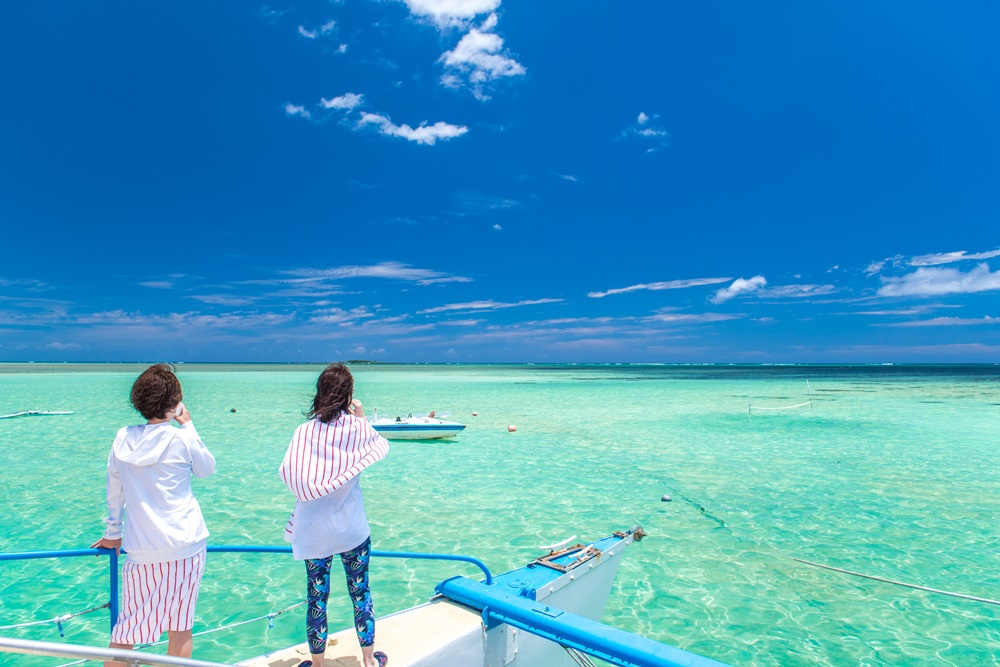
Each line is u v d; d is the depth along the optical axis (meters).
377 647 3.31
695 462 14.29
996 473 13.05
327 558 3.13
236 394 37.34
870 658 5.32
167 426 3.06
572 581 4.39
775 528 9.04
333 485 3.00
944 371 104.19
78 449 15.63
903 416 24.78
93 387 41.66
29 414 23.50
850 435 18.98
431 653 3.27
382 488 11.52
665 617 6.11
